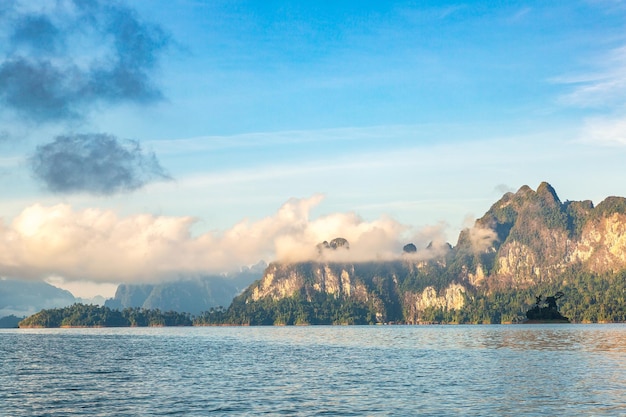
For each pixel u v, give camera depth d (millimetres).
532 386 75750
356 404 63938
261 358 136875
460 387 76125
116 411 61438
